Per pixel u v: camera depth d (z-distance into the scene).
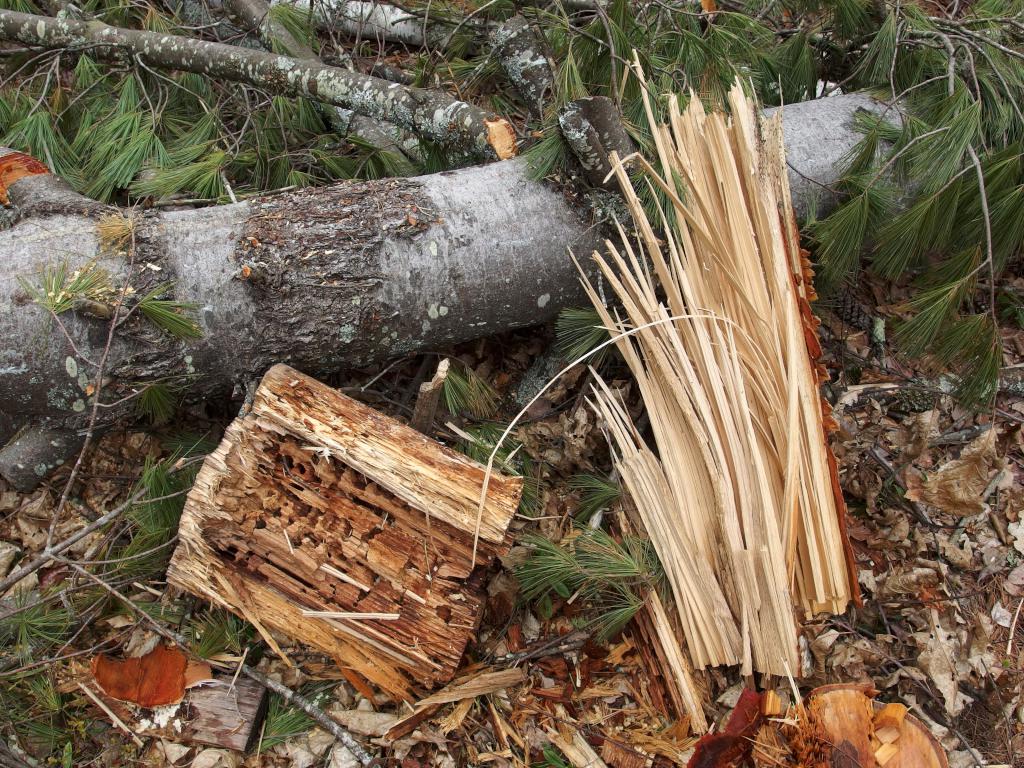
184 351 1.38
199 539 1.32
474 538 1.33
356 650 1.34
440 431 1.51
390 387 1.56
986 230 1.46
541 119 1.54
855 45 1.75
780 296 1.42
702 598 1.36
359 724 1.33
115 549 1.42
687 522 1.38
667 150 1.47
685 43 1.63
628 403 1.55
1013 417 1.61
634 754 1.32
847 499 1.54
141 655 1.35
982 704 1.40
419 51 1.91
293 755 1.32
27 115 1.64
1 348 1.31
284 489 1.34
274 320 1.39
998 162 1.51
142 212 1.40
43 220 1.37
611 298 1.52
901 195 1.58
